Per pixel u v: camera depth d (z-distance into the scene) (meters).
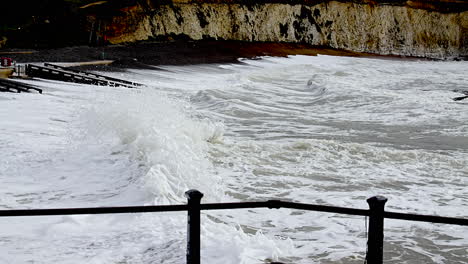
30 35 56.19
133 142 10.52
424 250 6.30
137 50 54.22
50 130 13.87
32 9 59.50
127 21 61.91
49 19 58.59
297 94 30.50
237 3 73.62
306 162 11.57
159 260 5.20
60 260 5.23
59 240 5.89
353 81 39.19
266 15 76.25
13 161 10.01
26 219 6.71
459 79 42.62
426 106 23.92
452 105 24.30
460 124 19.28
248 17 74.38
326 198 8.77
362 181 10.11
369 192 9.30
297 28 79.69
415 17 89.50
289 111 23.08
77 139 11.72
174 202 7.50
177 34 67.12
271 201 4.23
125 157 9.90
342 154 12.49
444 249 6.36
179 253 5.36
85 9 60.06
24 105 18.95
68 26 57.97
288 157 11.98
